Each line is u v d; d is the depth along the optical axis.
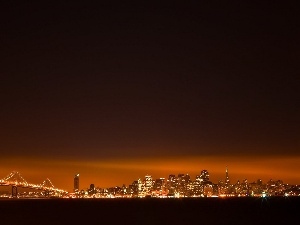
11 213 189.50
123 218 160.50
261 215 167.12
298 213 176.62
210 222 143.88
